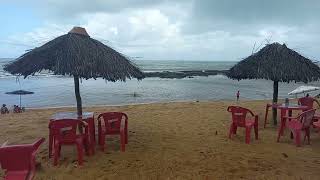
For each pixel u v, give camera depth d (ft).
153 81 146.72
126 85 120.37
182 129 31.42
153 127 32.27
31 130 31.76
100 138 24.93
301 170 20.62
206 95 87.04
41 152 24.08
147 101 71.82
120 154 23.49
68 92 89.15
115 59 24.63
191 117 37.76
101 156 23.07
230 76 33.88
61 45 23.71
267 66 30.53
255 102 52.95
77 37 24.04
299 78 30.07
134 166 21.26
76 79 24.73
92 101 71.56
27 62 24.03
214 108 44.98
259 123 34.01
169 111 42.34
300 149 24.89
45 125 34.06
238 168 20.97
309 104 33.01
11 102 68.80
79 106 24.88
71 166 21.16
